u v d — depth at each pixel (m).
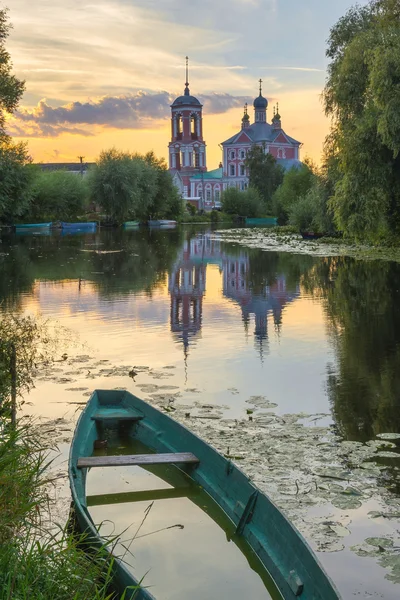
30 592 3.96
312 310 16.34
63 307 16.84
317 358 11.48
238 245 39.16
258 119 111.50
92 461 6.29
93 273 24.44
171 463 6.38
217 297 18.66
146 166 65.94
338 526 5.58
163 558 5.25
